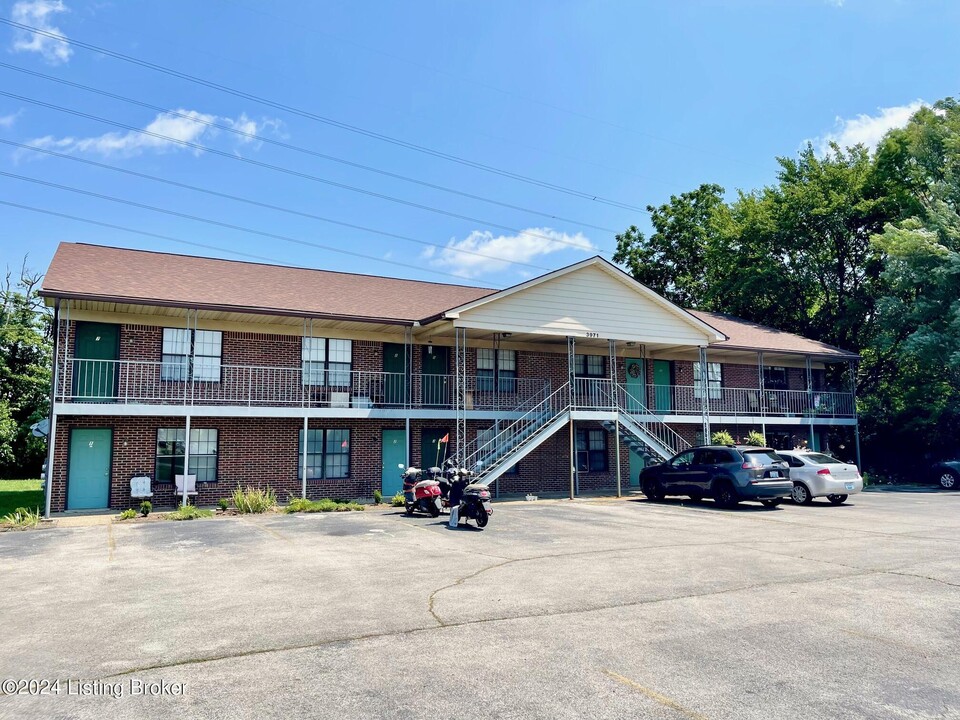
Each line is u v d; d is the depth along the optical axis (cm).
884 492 2500
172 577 928
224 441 2023
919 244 2917
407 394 2242
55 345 1778
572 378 2338
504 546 1196
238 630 666
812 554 1095
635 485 2766
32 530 1480
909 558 1056
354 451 2208
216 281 2131
